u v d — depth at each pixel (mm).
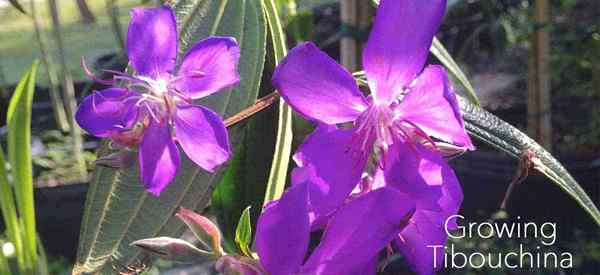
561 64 2320
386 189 292
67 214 2076
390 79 308
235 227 417
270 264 289
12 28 3848
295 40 1161
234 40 315
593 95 2273
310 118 302
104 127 321
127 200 333
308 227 287
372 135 305
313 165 303
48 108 2424
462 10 2209
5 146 1839
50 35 3490
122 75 339
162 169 307
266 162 411
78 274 326
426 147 305
